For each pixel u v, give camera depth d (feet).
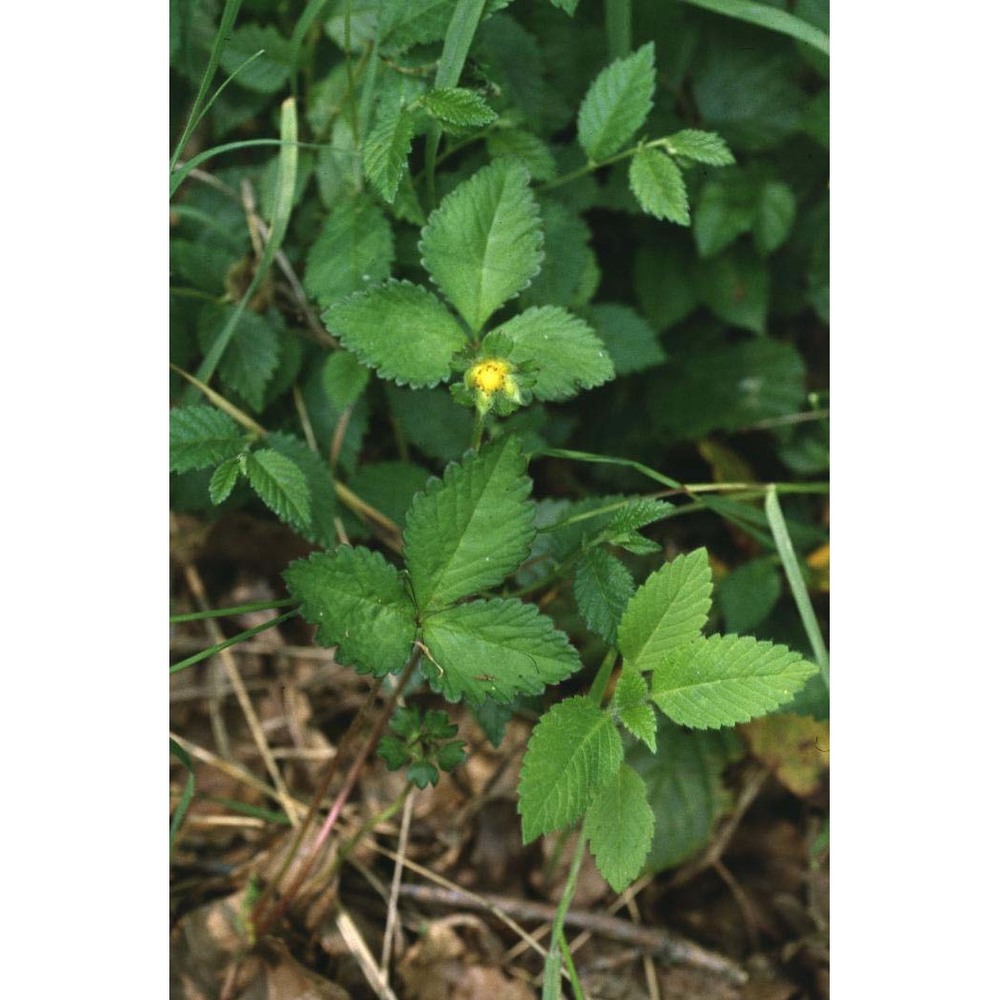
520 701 1.54
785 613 1.61
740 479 1.68
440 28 1.33
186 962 1.43
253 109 1.50
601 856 1.17
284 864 1.40
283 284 1.51
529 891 1.55
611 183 1.54
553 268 1.47
